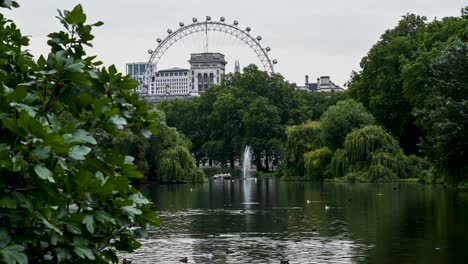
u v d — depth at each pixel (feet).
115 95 22.31
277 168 428.97
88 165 20.84
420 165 251.39
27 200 17.92
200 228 110.93
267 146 414.62
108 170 21.13
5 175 17.63
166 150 279.90
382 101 285.43
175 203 170.40
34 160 17.19
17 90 18.20
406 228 104.58
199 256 80.89
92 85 21.91
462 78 122.01
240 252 83.66
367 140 252.21
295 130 304.50
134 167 21.16
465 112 116.06
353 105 287.89
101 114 20.49
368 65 307.17
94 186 19.08
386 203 152.05
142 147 261.65
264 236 99.30
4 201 17.34
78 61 20.61
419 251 82.07
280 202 166.91
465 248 83.51
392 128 292.40
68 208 19.94
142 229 22.16
